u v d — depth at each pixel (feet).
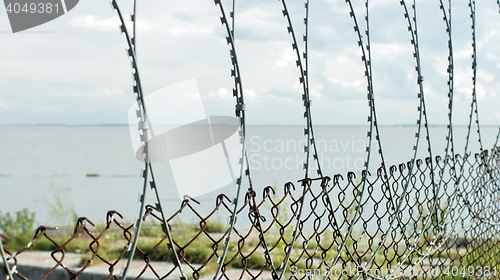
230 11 6.77
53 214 26.76
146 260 5.39
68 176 101.91
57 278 18.21
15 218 26.96
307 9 7.31
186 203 5.74
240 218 29.19
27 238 23.50
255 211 6.42
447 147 9.79
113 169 120.67
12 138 391.65
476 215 11.33
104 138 382.83
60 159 171.12
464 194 10.81
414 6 9.05
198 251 19.56
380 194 33.96
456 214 11.48
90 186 77.41
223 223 26.45
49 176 103.09
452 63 9.75
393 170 8.84
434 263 14.12
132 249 5.18
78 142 332.19
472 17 10.40
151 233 23.53
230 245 20.39
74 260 19.88
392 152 131.85
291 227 17.12
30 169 126.62
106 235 23.26
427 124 9.29
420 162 9.54
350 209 15.80
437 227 10.06
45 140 361.30
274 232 22.52
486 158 11.66
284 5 7.08
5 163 153.89
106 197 59.57
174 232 23.24
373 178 45.55
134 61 5.13
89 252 20.77
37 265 18.98
